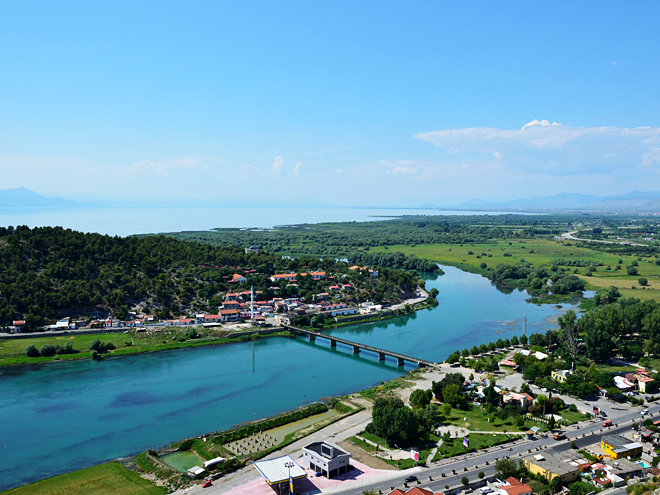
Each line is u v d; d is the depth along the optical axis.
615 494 113.81
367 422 167.75
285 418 173.38
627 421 162.00
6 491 126.75
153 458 143.25
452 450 142.75
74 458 146.50
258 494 121.75
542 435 151.75
